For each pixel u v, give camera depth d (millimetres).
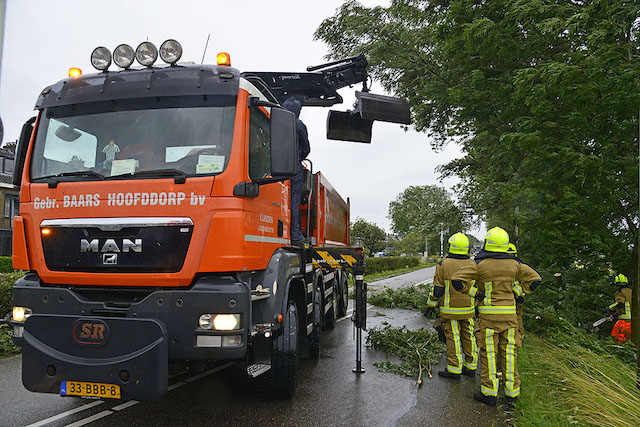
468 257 6113
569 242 7996
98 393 3490
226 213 3773
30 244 4078
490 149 10711
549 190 8039
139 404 4723
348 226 11914
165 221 3775
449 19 8867
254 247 4066
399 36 13227
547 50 8344
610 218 8352
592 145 7859
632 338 6871
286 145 4004
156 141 4023
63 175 4094
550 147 7508
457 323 6168
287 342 4766
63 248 3939
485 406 5008
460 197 12695
